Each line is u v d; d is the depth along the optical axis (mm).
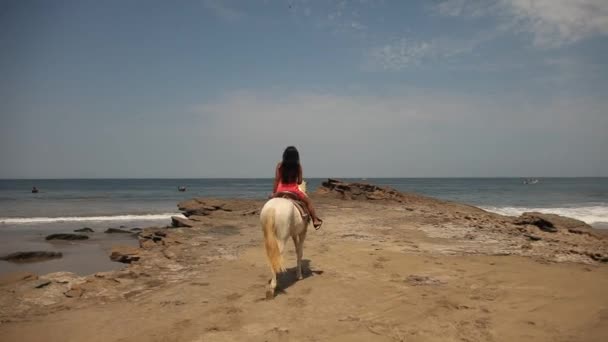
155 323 5188
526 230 12422
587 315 5152
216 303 5891
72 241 16734
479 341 4492
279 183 6953
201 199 20047
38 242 16484
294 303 5812
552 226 12695
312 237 11312
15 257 12820
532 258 8586
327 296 6109
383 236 11438
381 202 20953
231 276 7398
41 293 6555
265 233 5887
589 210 31891
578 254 8953
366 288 6484
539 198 48219
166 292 6516
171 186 99188
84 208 33469
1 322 5324
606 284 6488
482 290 6289
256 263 8414
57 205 36250
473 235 11578
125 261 11102
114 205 36531
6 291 6648
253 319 5230
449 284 6656
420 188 84500
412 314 5320
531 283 6609
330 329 4875
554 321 4992
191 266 8266
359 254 9023
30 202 39812
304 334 4738
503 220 14609
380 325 4980
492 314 5270
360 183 22906
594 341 4418
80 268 11547
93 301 6191
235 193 62688
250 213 16688
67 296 6445
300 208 6465
